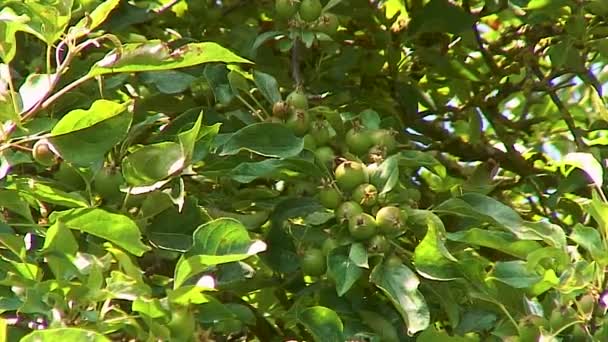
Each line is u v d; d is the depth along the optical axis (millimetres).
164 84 9805
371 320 8734
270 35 9883
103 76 9586
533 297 8516
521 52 12414
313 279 9586
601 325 7930
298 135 9195
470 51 13148
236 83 9500
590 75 11734
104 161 8539
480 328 8484
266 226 10023
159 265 9195
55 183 8680
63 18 7844
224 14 11891
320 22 9852
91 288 7398
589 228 8062
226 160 9367
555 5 11062
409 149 10914
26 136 8211
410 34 11836
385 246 8445
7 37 7957
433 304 9023
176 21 11867
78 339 6848
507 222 8570
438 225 8438
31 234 8516
